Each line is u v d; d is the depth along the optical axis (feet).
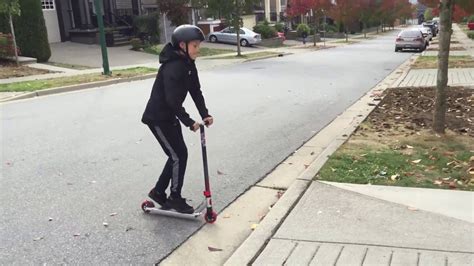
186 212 15.03
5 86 47.26
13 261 12.64
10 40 64.44
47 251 13.17
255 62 81.35
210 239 13.75
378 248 12.17
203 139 14.19
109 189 17.93
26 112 35.19
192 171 19.90
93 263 12.52
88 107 36.42
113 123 29.91
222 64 76.79
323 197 15.62
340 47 129.90
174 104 13.56
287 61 81.82
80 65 70.33
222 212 15.67
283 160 21.54
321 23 204.33
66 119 31.78
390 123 26.91
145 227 14.61
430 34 145.18
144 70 62.13
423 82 44.93
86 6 103.65
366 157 19.79
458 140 22.25
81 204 16.48
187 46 13.74
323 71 61.72
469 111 29.50
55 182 18.81
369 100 36.52
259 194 17.31
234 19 93.15
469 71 51.70
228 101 37.91
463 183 16.63
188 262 12.51
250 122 29.78
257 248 12.48
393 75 54.75
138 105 36.60
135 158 22.00
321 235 13.01
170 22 110.32
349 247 12.28
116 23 109.60
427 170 18.12
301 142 24.76
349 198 15.48
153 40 103.35
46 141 25.64
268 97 39.88
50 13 98.48
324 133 26.55
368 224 13.56
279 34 150.61
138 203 16.51
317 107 34.88
